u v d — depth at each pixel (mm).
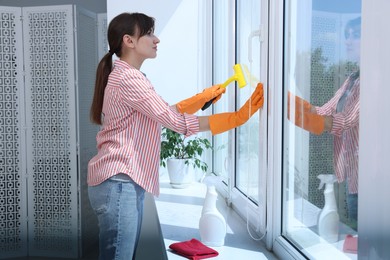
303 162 1743
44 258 4949
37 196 4895
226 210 2842
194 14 3908
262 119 2109
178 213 2838
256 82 2381
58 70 4652
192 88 3939
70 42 4574
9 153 4805
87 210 5035
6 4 5363
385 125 976
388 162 973
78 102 4688
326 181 1514
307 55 1671
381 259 1011
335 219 1443
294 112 1841
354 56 1273
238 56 2783
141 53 1835
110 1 3848
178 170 3586
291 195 1907
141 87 1712
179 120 1771
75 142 4730
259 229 2217
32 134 4793
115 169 1712
